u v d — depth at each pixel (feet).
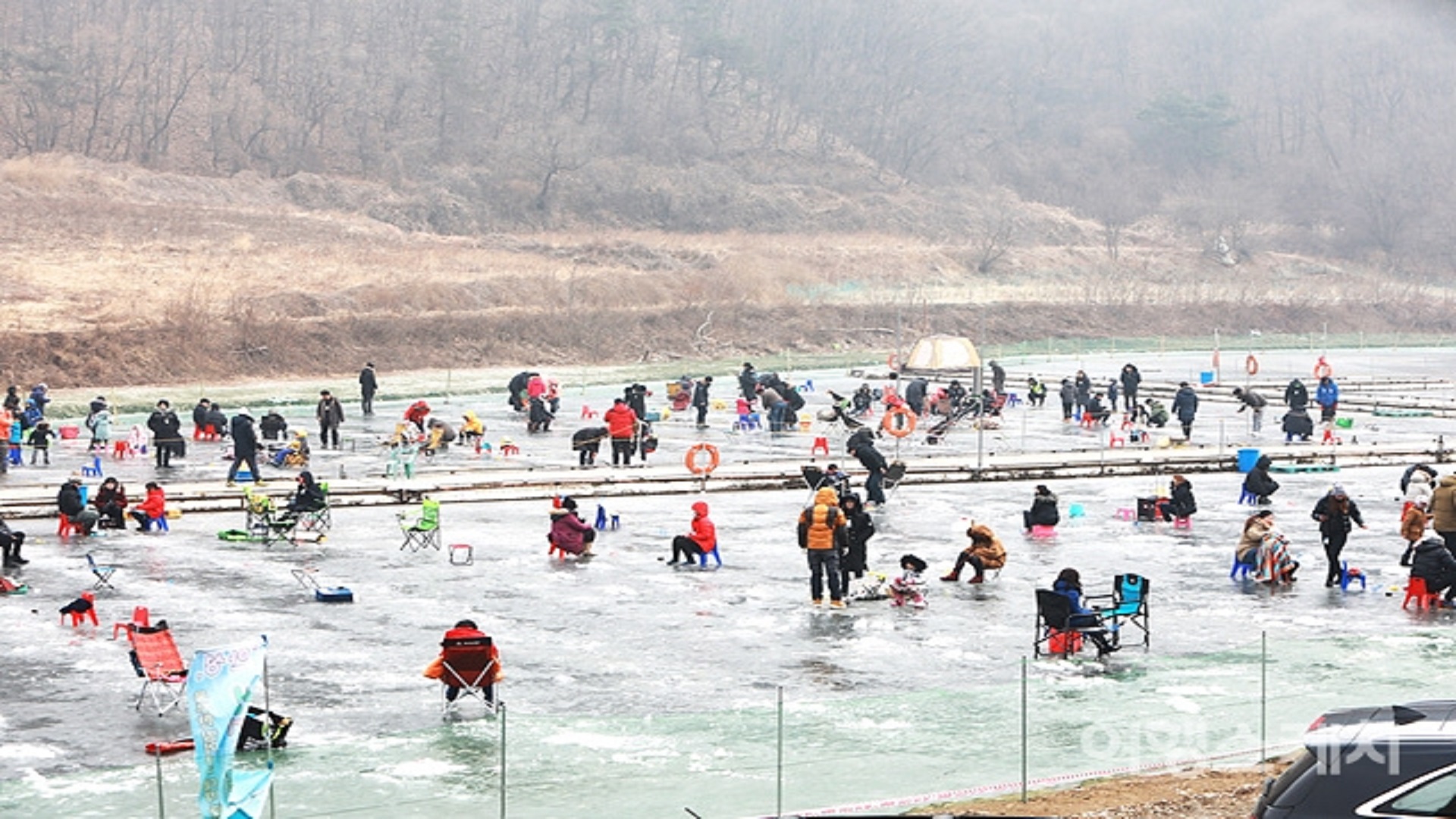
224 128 615.98
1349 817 43.32
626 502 167.32
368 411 263.90
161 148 591.78
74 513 140.05
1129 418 255.91
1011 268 602.03
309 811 61.46
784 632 101.65
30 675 88.94
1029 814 60.70
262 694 84.79
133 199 492.95
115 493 144.25
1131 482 187.73
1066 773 66.95
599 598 112.98
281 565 126.11
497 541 139.23
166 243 432.66
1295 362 419.74
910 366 197.26
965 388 281.74
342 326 367.86
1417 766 43.47
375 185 588.50
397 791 64.44
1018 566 126.82
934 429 231.91
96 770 69.51
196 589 115.14
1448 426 256.32
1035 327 504.84
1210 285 609.83
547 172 627.46
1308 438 228.02
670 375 362.94
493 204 604.08
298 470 186.19
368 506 162.61
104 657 93.35
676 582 119.85
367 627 102.53
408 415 219.82
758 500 170.19
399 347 373.40
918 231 654.53
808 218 646.33
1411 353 475.31
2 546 124.36
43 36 639.76
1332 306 590.55
